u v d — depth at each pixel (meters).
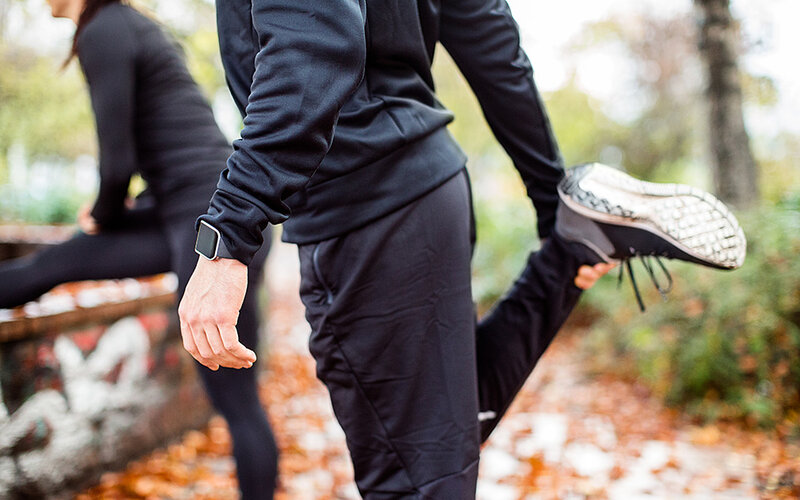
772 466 2.64
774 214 3.74
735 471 2.68
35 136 8.97
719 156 5.07
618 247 1.36
